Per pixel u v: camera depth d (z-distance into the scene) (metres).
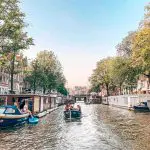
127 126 32.00
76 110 44.25
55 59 80.06
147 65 42.78
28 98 43.44
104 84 118.88
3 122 29.78
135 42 42.22
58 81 84.81
